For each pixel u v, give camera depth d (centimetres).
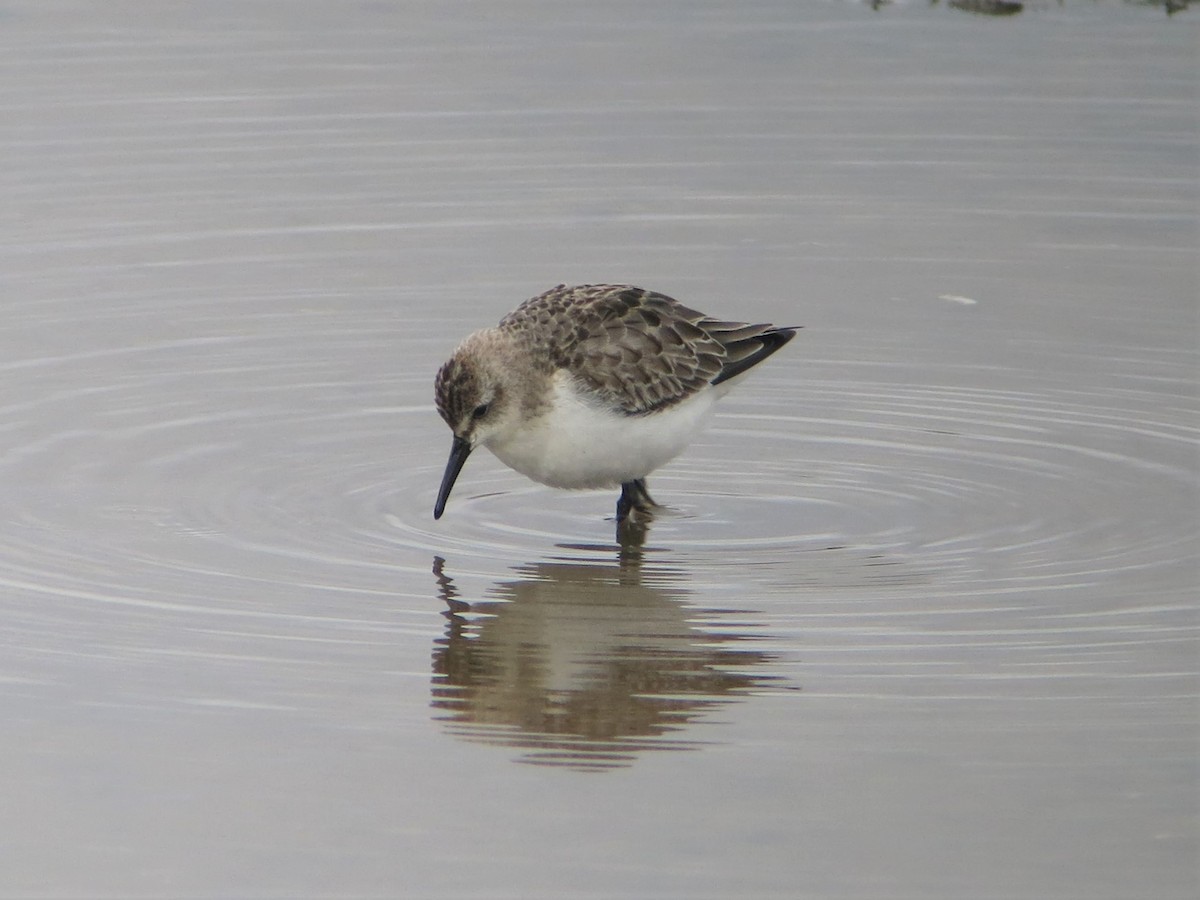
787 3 2627
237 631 1235
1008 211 2089
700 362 1413
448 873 965
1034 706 1134
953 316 1858
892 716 1125
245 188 2116
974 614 1263
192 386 1684
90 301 1855
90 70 2391
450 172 2169
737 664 1195
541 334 1375
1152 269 1955
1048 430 1611
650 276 1930
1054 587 1305
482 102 2345
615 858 977
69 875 962
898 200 2114
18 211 2038
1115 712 1124
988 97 2345
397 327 1822
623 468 1401
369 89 2372
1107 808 1020
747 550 1384
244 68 2419
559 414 1366
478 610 1274
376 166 2180
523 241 2011
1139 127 2261
